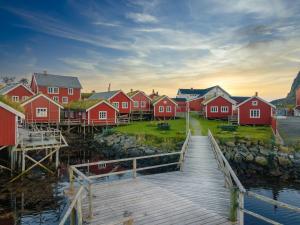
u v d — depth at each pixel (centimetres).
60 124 4681
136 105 6225
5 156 2958
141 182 1334
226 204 1043
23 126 4172
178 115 6575
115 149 3738
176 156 3075
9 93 5422
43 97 4569
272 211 1664
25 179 2233
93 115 4862
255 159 2816
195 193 1173
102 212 952
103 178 2431
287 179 2442
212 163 1827
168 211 968
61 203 1761
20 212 1623
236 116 4969
